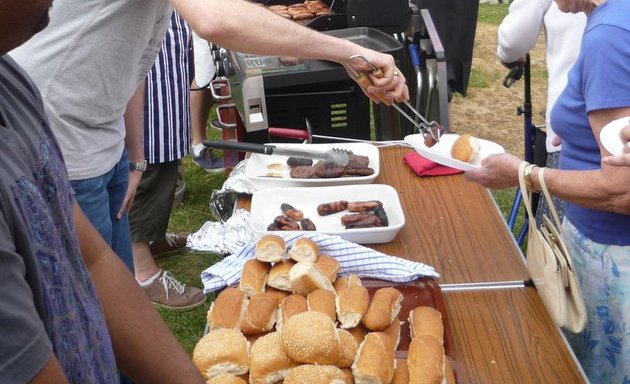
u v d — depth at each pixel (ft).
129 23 4.66
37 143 2.26
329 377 3.51
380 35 8.04
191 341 8.55
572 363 4.00
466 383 3.89
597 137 4.56
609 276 5.08
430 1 9.87
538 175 4.74
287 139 7.83
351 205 5.57
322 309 4.06
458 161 5.83
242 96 6.97
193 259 10.30
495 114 16.58
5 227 1.83
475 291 4.73
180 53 8.52
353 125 7.89
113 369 2.57
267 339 3.84
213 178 12.85
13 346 1.74
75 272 2.39
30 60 4.52
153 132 8.33
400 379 3.65
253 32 4.80
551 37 7.17
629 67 4.27
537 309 4.51
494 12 24.76
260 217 5.62
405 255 5.19
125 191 5.82
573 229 5.33
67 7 4.42
